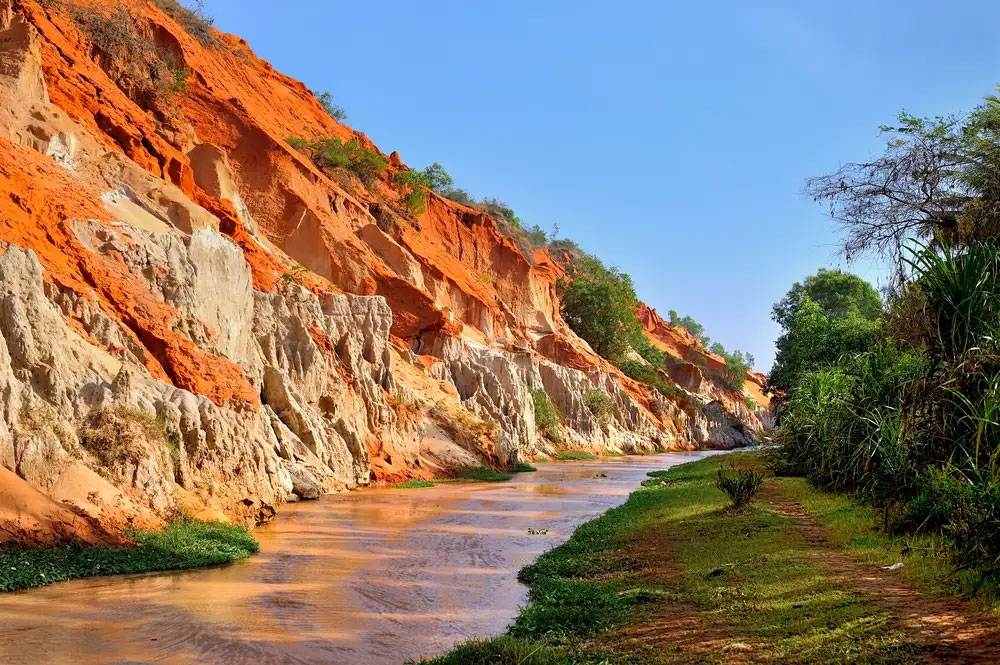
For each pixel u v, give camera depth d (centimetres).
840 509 1828
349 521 2216
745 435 11862
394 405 4103
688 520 1864
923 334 1384
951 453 1257
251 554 1623
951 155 1445
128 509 1570
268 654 918
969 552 995
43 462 1462
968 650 699
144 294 2623
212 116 5722
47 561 1267
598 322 10788
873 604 891
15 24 3375
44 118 3222
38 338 1666
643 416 9088
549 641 916
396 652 945
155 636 972
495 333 7619
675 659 778
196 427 1958
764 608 947
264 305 3494
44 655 868
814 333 4391
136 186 3478
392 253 6294
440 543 1875
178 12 6906
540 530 2123
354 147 7819
